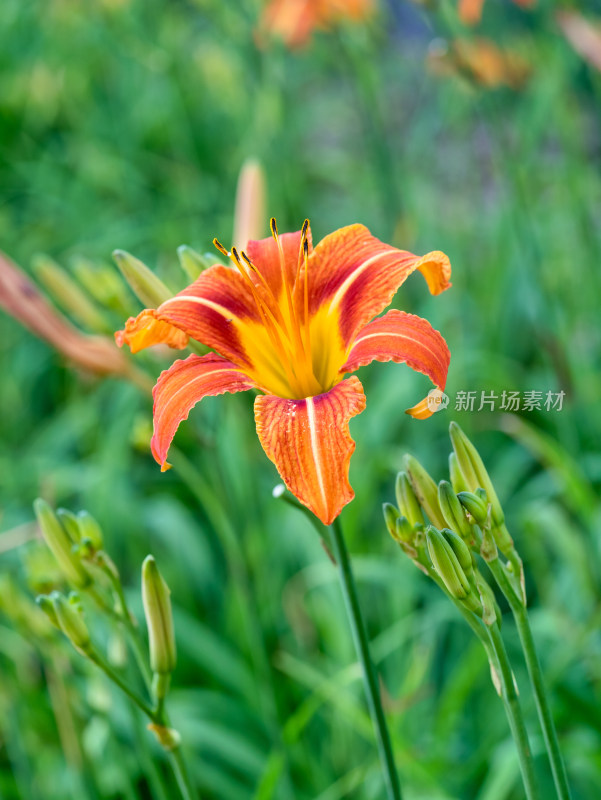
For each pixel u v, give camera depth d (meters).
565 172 1.74
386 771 0.94
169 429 0.91
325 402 0.89
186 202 2.27
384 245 0.95
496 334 1.92
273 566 1.54
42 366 2.21
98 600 0.97
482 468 0.90
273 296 0.95
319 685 1.21
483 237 2.21
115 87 2.71
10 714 1.15
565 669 1.20
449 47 1.29
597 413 1.60
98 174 2.45
